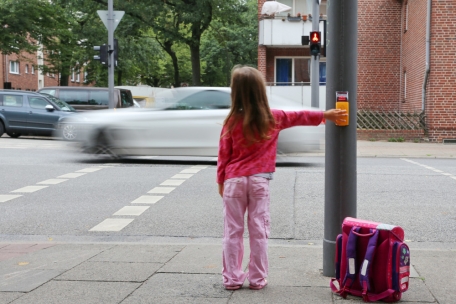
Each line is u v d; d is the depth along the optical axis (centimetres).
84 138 1343
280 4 2655
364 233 401
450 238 649
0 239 652
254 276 423
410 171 1223
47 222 734
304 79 2850
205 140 1273
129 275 464
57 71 4062
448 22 2128
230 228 420
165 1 3322
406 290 406
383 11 2603
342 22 441
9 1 3131
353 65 443
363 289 392
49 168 1230
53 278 456
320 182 1036
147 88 3503
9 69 4672
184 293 416
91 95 2355
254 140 406
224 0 3384
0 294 414
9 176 1109
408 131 2216
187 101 1302
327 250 459
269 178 420
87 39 3734
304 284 438
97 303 394
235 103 409
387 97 2627
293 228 699
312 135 1280
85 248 568
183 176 1115
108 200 874
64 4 3459
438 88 2152
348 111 442
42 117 2116
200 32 3484
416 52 2323
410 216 763
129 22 3462
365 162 1453
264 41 2702
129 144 1315
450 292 413
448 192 951
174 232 681
